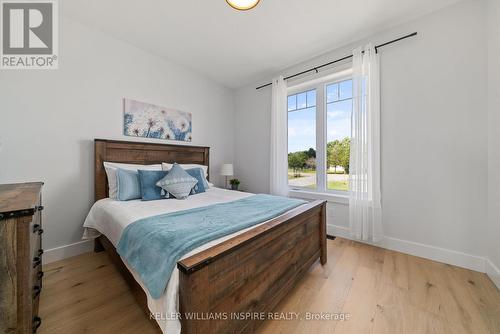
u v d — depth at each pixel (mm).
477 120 1812
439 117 1984
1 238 737
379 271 1844
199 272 830
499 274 1570
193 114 3293
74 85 2129
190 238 1042
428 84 2033
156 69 2801
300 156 3170
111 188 2172
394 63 2219
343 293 1546
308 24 2182
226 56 2832
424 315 1316
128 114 2525
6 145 1785
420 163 2094
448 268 1873
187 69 3188
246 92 3809
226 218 1415
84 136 2201
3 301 744
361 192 2355
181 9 1967
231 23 2168
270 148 3412
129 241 1267
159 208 1756
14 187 1339
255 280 1146
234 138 4031
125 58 2500
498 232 1618
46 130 1976
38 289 1171
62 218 2078
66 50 2074
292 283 1494
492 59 1682
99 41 2287
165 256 961
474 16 1813
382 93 2299
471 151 1845
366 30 2281
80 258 2086
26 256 783
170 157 2920
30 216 790
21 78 1854
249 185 3779
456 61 1896
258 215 1500
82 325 1245
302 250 1651
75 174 2148
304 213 1617
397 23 2168
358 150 2352
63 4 1909
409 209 2166
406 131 2162
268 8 1952
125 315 1331
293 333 1189
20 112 1848
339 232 2678
